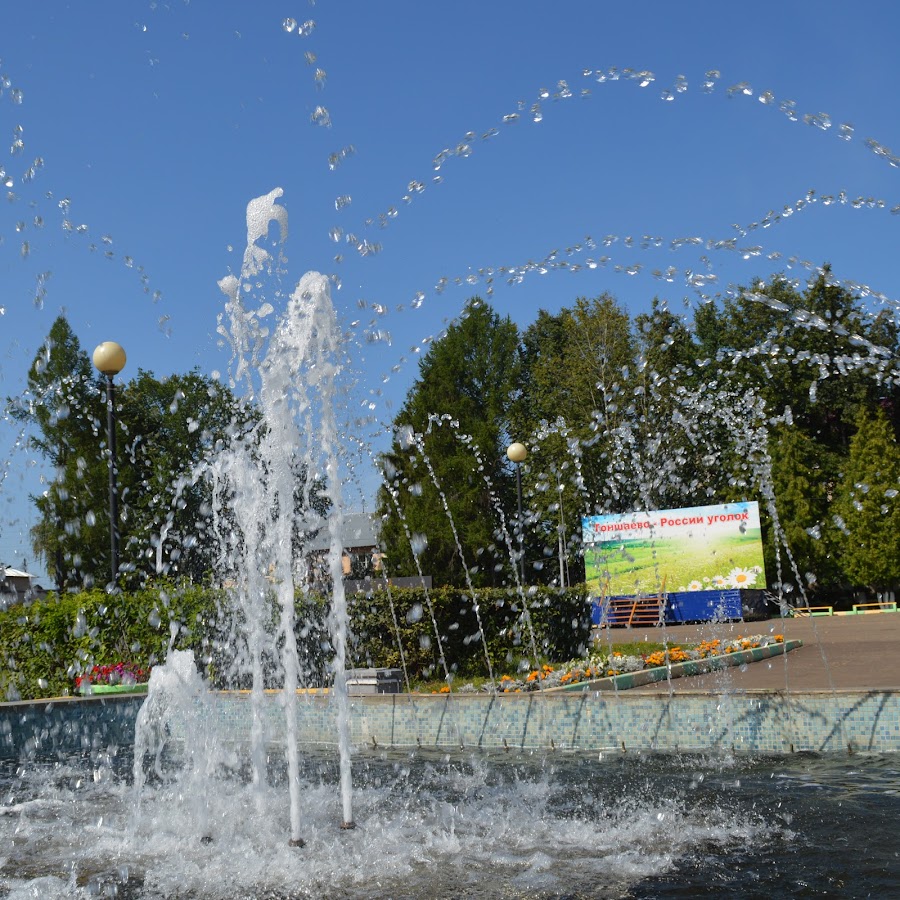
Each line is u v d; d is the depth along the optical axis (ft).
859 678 32.48
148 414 86.43
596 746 24.34
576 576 103.65
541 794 19.15
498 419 115.24
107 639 34.24
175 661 23.89
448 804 18.54
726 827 15.96
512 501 111.34
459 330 116.47
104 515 81.15
